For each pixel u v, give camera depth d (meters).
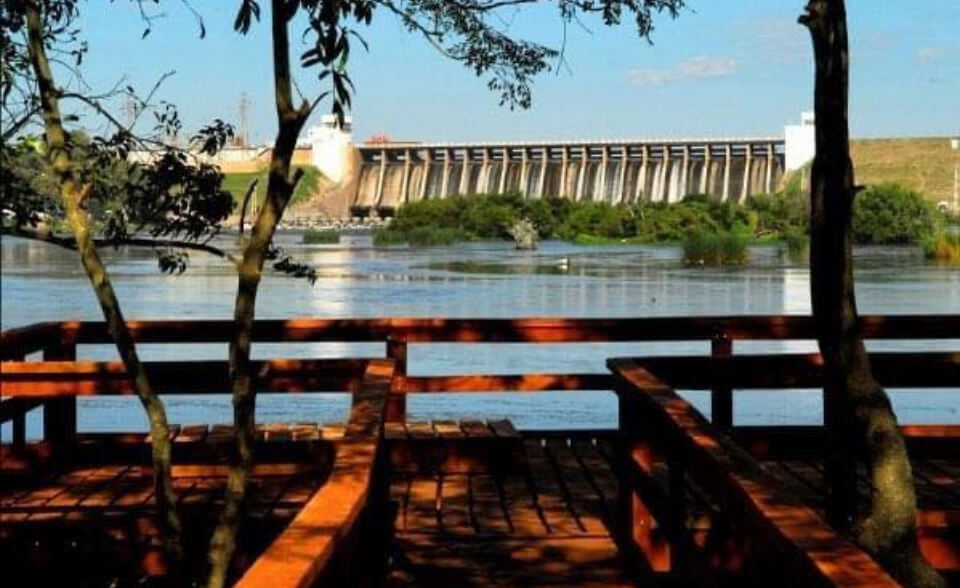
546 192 160.00
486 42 6.30
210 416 18.91
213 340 8.13
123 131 5.40
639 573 5.98
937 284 49.62
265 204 5.12
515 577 6.17
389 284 54.94
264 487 7.46
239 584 2.42
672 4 6.08
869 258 70.31
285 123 4.95
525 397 20.86
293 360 7.43
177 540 5.44
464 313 41.62
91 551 6.45
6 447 7.70
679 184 155.12
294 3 4.76
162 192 5.50
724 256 75.50
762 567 3.22
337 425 9.11
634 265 73.06
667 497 5.27
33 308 42.06
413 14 6.13
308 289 51.19
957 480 7.40
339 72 4.82
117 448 7.62
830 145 5.00
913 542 4.82
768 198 121.44
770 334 7.96
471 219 130.25
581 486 7.80
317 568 2.64
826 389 5.23
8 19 5.13
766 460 7.42
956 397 19.25
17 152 5.10
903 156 136.50
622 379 6.02
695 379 6.36
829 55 4.98
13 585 6.43
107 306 5.18
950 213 115.25
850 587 2.43
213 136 5.57
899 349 24.52
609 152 160.00
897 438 4.93
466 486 7.86
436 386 8.37
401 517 7.14
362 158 171.38
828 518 5.27
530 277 60.97
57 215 5.40
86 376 7.30
